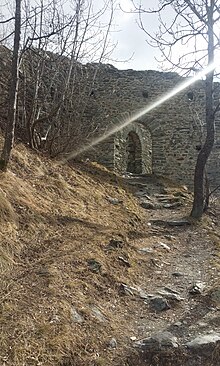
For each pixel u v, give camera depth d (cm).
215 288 531
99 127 1464
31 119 978
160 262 632
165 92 1550
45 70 1176
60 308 408
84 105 1295
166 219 899
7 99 981
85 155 1361
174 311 474
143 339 402
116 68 1541
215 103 1484
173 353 384
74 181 945
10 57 1059
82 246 577
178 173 1512
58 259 516
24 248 523
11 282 435
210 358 388
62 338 363
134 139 1686
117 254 594
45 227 606
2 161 712
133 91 1535
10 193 639
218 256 670
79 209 764
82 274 499
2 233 516
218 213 1045
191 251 708
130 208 925
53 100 1133
